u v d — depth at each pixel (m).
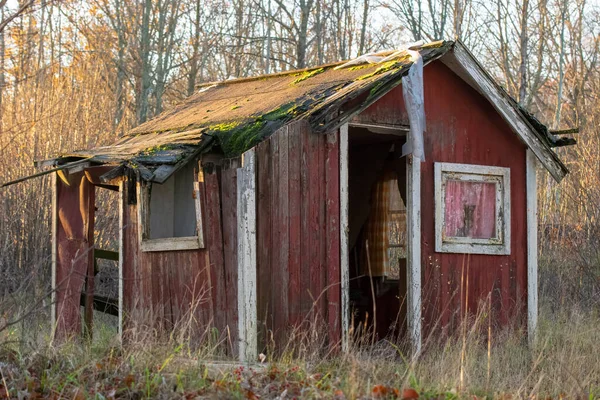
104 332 10.74
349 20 26.86
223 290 9.13
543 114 31.39
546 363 9.37
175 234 10.27
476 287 10.61
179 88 28.09
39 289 10.91
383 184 12.00
